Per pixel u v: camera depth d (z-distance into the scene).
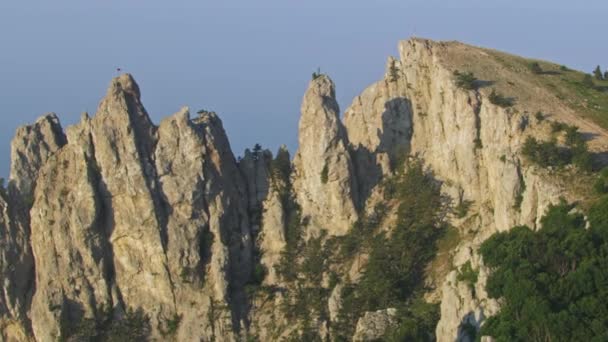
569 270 199.25
